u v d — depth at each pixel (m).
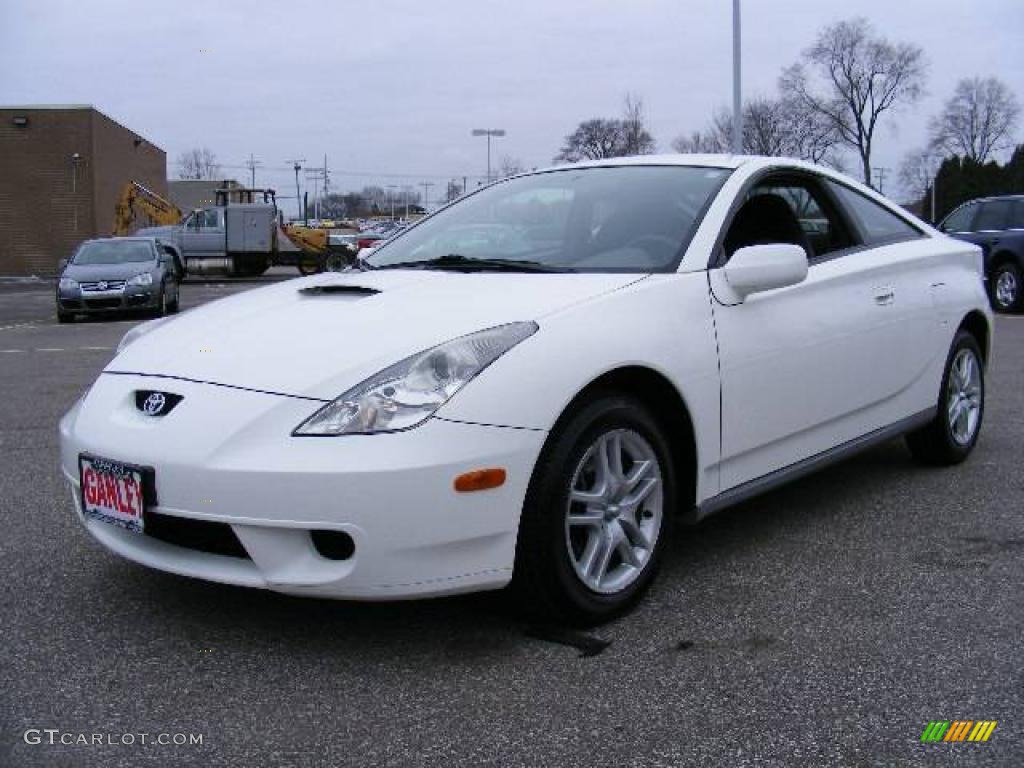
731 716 2.60
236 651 3.00
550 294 3.21
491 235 3.99
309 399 2.80
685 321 3.36
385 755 2.43
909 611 3.27
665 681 2.79
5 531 4.17
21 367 9.58
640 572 3.25
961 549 3.87
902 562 3.73
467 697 2.71
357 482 2.67
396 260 4.02
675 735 2.51
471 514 2.79
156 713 2.64
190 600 3.39
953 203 72.69
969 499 4.54
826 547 3.91
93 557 3.84
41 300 23.11
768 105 60.56
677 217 3.72
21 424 6.55
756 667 2.87
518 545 2.93
